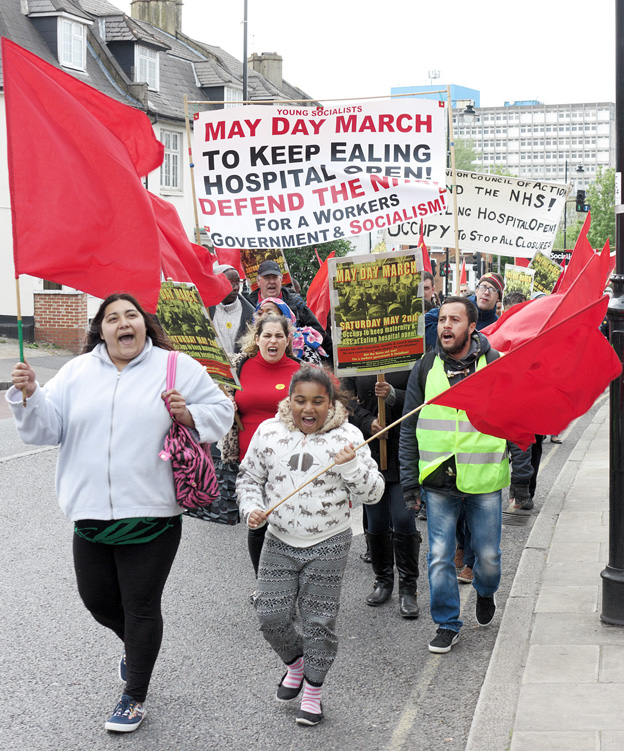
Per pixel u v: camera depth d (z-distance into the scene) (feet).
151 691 15.20
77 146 14.19
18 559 22.30
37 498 28.68
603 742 12.56
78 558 13.94
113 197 14.34
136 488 13.43
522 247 35.01
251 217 23.08
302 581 14.29
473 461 16.37
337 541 14.30
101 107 15.05
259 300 27.71
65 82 14.69
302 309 27.71
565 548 22.70
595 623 17.33
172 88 114.62
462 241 35.22
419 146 22.91
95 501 13.42
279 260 33.47
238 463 19.74
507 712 13.79
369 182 22.93
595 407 54.24
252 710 14.52
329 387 14.35
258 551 18.24
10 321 86.48
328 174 23.04
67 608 18.98
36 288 86.74
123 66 105.40
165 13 133.49
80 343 80.59
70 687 15.25
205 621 18.39
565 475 32.42
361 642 17.44
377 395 19.02
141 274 14.56
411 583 18.97
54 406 13.57
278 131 22.94
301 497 14.19
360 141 22.98
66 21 95.20
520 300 34.04
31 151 13.83
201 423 13.73
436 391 16.55
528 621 17.67
